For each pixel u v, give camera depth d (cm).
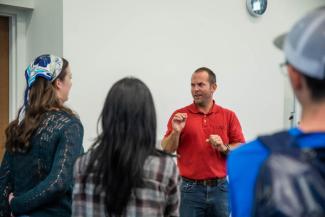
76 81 271
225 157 267
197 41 340
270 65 398
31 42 291
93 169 119
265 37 393
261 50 390
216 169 264
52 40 272
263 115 395
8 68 292
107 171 117
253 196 72
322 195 64
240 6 372
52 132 154
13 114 290
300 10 430
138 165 116
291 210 64
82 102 274
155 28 313
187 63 334
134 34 301
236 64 370
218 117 273
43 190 147
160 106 316
